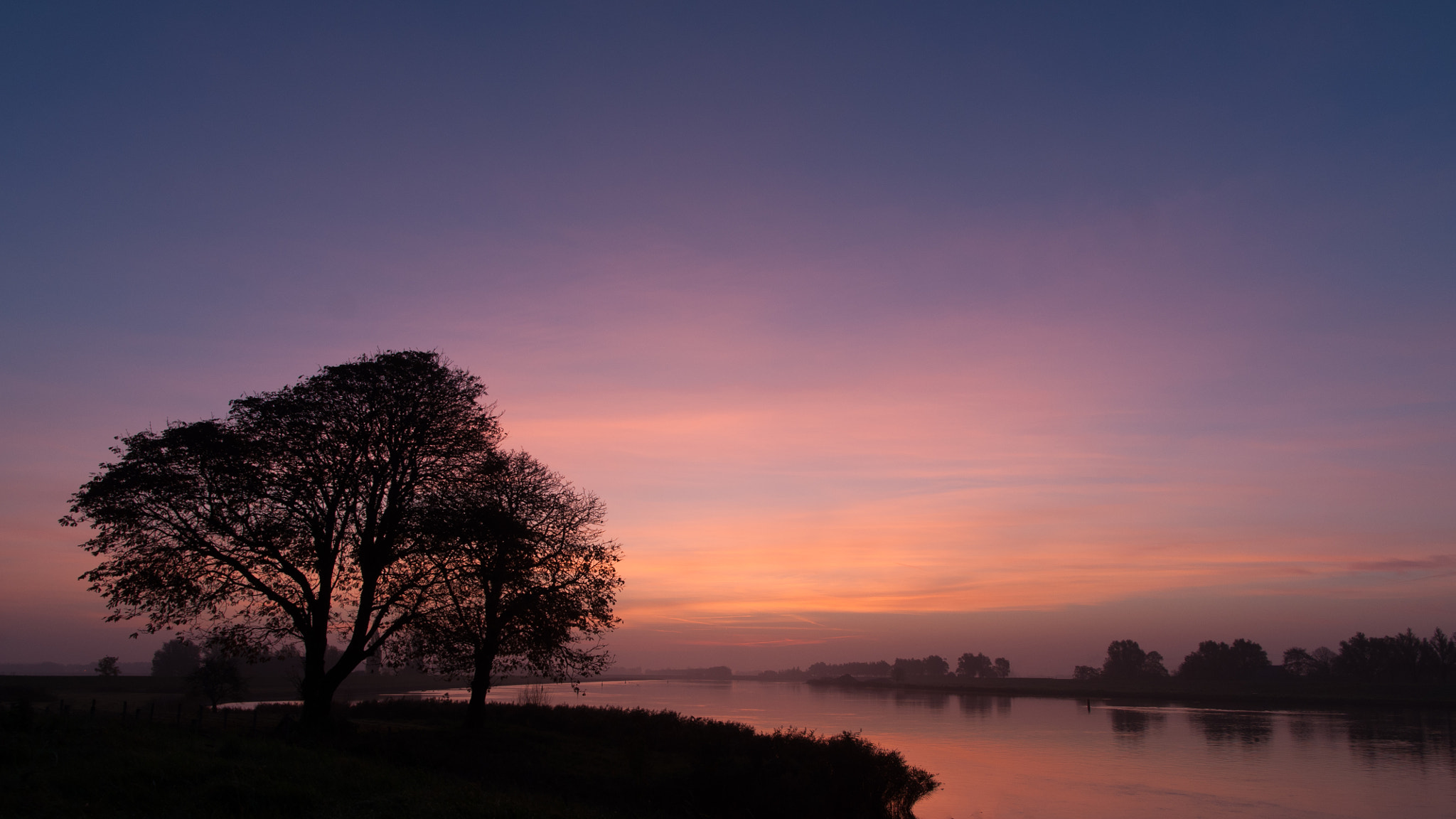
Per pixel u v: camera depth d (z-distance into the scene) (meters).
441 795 19.98
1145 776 52.75
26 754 19.77
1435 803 43.28
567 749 35.34
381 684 154.00
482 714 38.75
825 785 31.12
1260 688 194.50
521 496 40.38
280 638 34.25
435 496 34.56
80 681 113.88
